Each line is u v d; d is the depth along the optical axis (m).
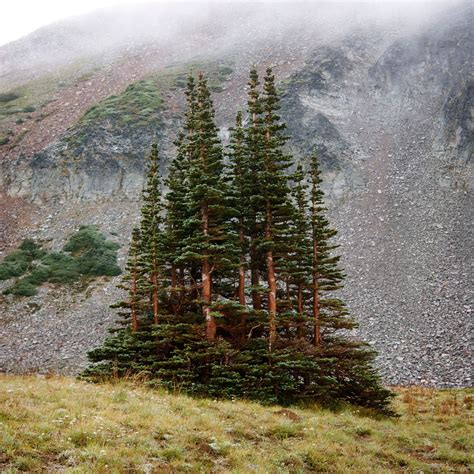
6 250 59.28
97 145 75.00
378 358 35.53
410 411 22.36
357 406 20.69
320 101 80.00
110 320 42.91
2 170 75.25
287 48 102.38
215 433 12.45
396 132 74.56
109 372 19.95
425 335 37.41
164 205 23.41
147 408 13.69
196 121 23.50
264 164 22.81
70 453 9.25
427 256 48.72
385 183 64.06
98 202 67.94
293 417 16.28
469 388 29.70
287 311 22.81
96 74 107.94
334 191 64.44
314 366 19.41
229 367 18.83
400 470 12.68
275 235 22.31
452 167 63.22
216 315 19.70
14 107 94.81
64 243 59.81
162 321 21.86
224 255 21.06
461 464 13.84
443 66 81.50
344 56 90.12
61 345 39.38
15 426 10.15
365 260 49.97
